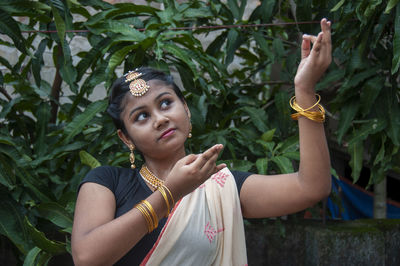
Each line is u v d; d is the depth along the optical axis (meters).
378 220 2.68
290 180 1.12
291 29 2.92
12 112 2.59
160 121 1.10
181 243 1.05
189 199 1.09
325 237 2.30
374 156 2.51
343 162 4.03
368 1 2.07
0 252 2.43
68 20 2.27
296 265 2.44
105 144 2.28
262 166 2.20
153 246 1.05
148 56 2.31
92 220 1.03
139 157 2.19
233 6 2.74
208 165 0.95
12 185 2.06
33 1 2.07
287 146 2.33
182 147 1.18
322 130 1.08
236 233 1.13
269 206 1.15
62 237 2.30
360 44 2.27
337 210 3.68
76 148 2.29
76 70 2.32
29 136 2.74
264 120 2.52
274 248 2.46
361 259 2.34
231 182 1.15
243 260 1.13
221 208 1.12
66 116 2.97
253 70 3.09
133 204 1.11
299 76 1.06
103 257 0.93
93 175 1.14
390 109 2.33
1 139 2.04
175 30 2.35
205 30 2.61
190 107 2.42
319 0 2.57
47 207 2.04
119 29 2.24
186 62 2.15
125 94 1.14
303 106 1.07
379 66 2.36
